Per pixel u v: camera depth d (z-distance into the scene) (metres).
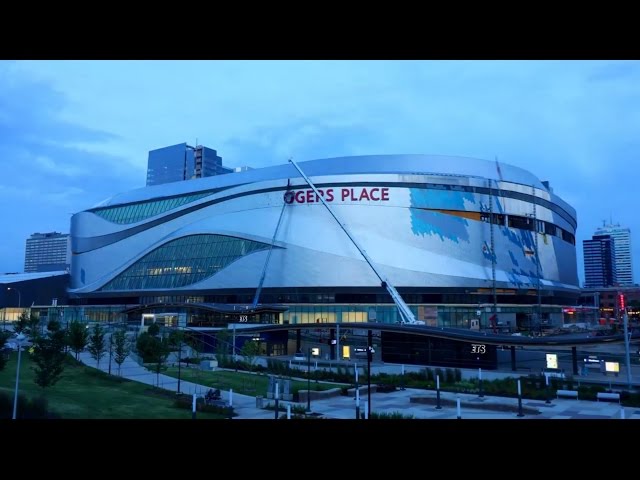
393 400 35.97
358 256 99.50
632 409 32.81
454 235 102.88
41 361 33.19
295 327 68.81
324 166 106.81
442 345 57.69
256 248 107.44
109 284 130.38
